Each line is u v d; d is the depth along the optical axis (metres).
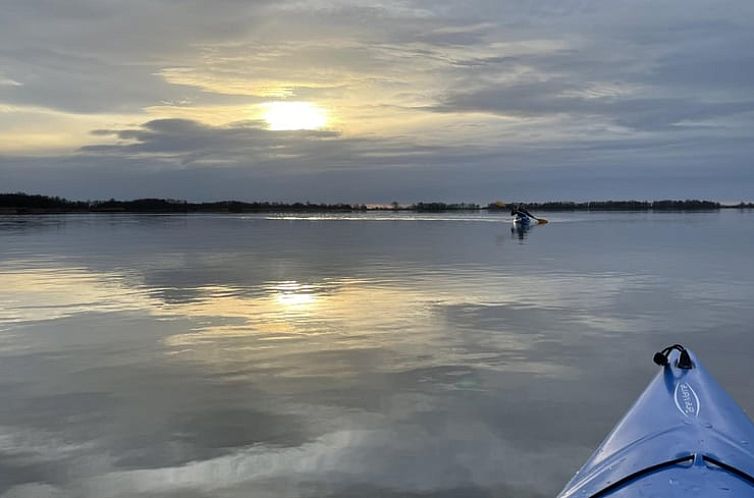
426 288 10.04
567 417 4.30
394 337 6.60
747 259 14.79
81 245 20.19
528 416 4.32
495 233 27.12
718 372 5.32
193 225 39.09
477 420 4.25
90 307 8.40
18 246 19.80
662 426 3.37
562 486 3.35
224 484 3.40
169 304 8.61
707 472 2.77
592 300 8.85
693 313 7.86
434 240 22.38
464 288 10.03
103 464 3.64
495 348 6.13
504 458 3.67
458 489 3.31
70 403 4.62
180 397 4.74
